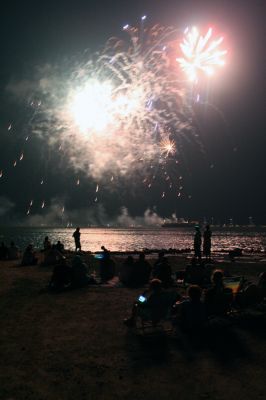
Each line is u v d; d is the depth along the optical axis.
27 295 14.82
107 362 8.01
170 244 88.06
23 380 7.23
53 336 9.73
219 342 9.00
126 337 9.57
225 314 10.34
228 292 10.38
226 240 118.25
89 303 13.30
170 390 6.75
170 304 10.02
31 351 8.70
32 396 6.60
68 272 16.06
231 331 9.74
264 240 117.94
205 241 27.53
